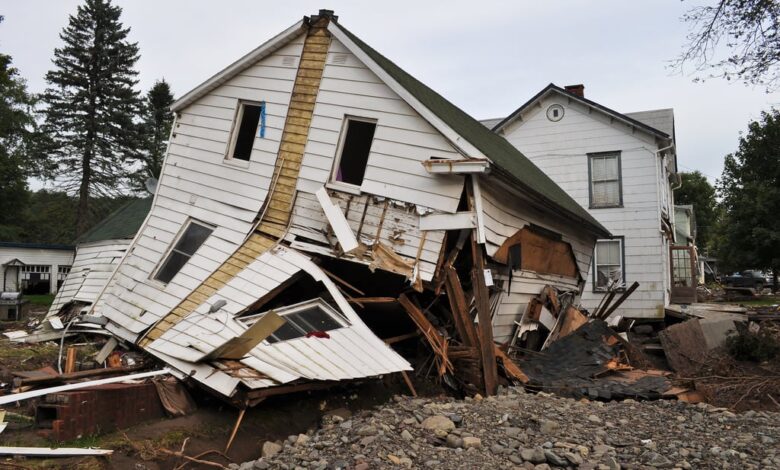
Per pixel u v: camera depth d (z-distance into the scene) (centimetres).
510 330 1141
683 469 555
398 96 970
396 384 891
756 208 2908
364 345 804
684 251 2283
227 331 784
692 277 2145
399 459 545
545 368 1055
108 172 4191
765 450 614
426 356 990
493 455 575
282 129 1060
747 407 1006
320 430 652
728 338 1347
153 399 641
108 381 643
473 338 908
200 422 628
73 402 559
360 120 1013
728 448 622
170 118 4897
